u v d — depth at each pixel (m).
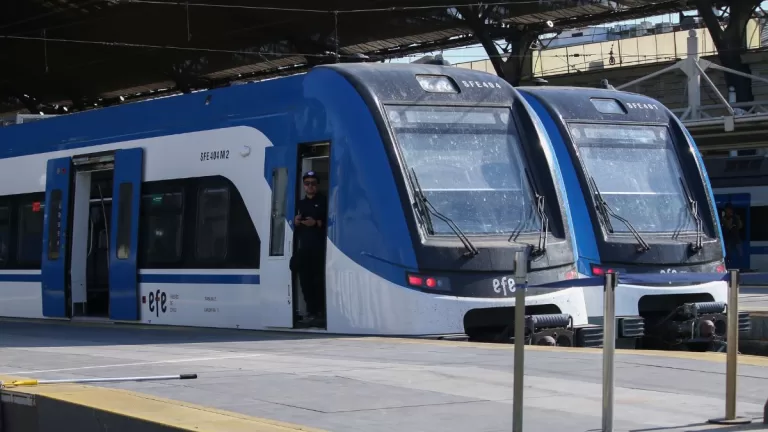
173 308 14.46
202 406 6.39
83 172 16.55
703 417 6.11
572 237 12.77
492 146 12.61
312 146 12.59
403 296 11.43
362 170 11.83
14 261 17.70
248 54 46.00
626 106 15.09
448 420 5.98
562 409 6.39
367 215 11.74
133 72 50.38
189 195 14.27
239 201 13.45
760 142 29.97
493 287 11.74
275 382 7.57
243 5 38.88
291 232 12.62
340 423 5.86
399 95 12.24
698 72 28.88
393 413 6.21
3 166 18.12
